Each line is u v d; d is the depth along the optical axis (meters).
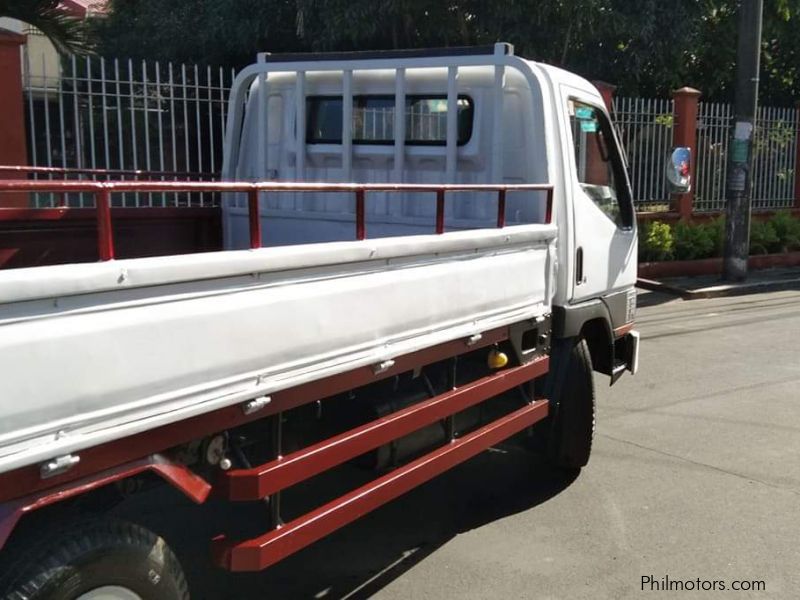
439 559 4.11
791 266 14.84
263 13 11.70
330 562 4.07
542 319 4.28
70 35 9.01
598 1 11.42
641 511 4.68
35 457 2.01
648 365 8.04
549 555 4.14
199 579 3.85
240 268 2.48
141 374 2.25
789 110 15.59
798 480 5.14
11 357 1.95
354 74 5.05
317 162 5.25
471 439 3.85
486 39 11.53
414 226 4.81
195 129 9.48
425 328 3.35
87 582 2.25
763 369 7.91
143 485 2.60
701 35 15.23
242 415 2.59
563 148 4.53
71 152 8.73
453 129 4.68
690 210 14.09
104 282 2.11
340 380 2.95
